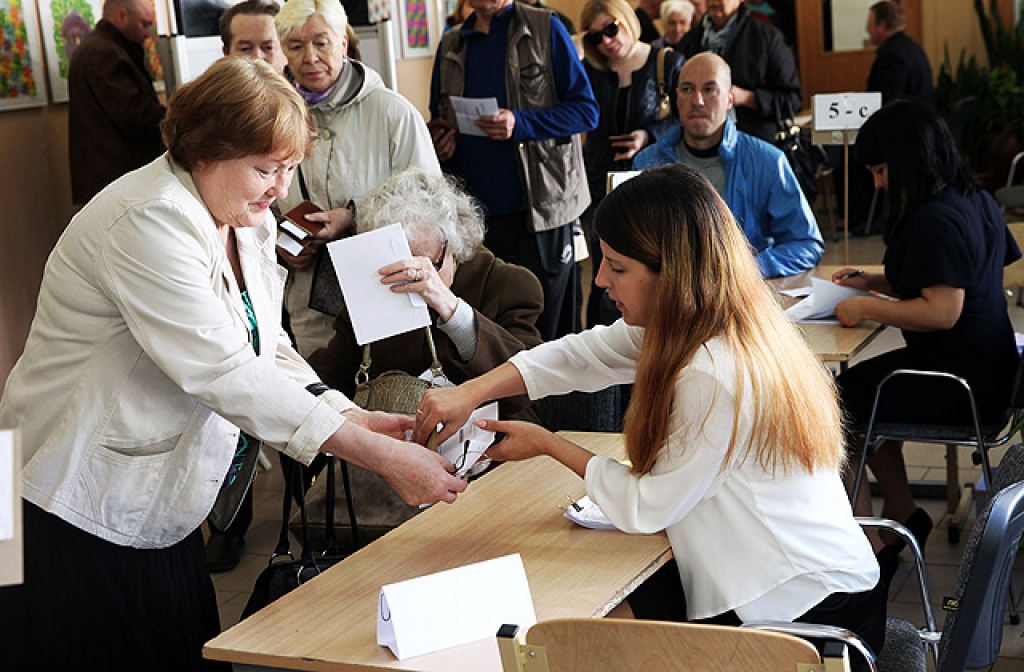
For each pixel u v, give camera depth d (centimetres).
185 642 233
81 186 478
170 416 217
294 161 216
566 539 228
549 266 488
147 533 221
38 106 486
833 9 1072
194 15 496
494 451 232
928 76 882
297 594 211
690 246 199
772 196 435
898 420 359
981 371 353
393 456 222
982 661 218
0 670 219
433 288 281
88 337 212
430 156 393
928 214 347
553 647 162
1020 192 802
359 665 184
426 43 795
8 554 136
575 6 1046
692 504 204
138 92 475
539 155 476
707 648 154
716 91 432
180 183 214
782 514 203
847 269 416
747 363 197
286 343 260
